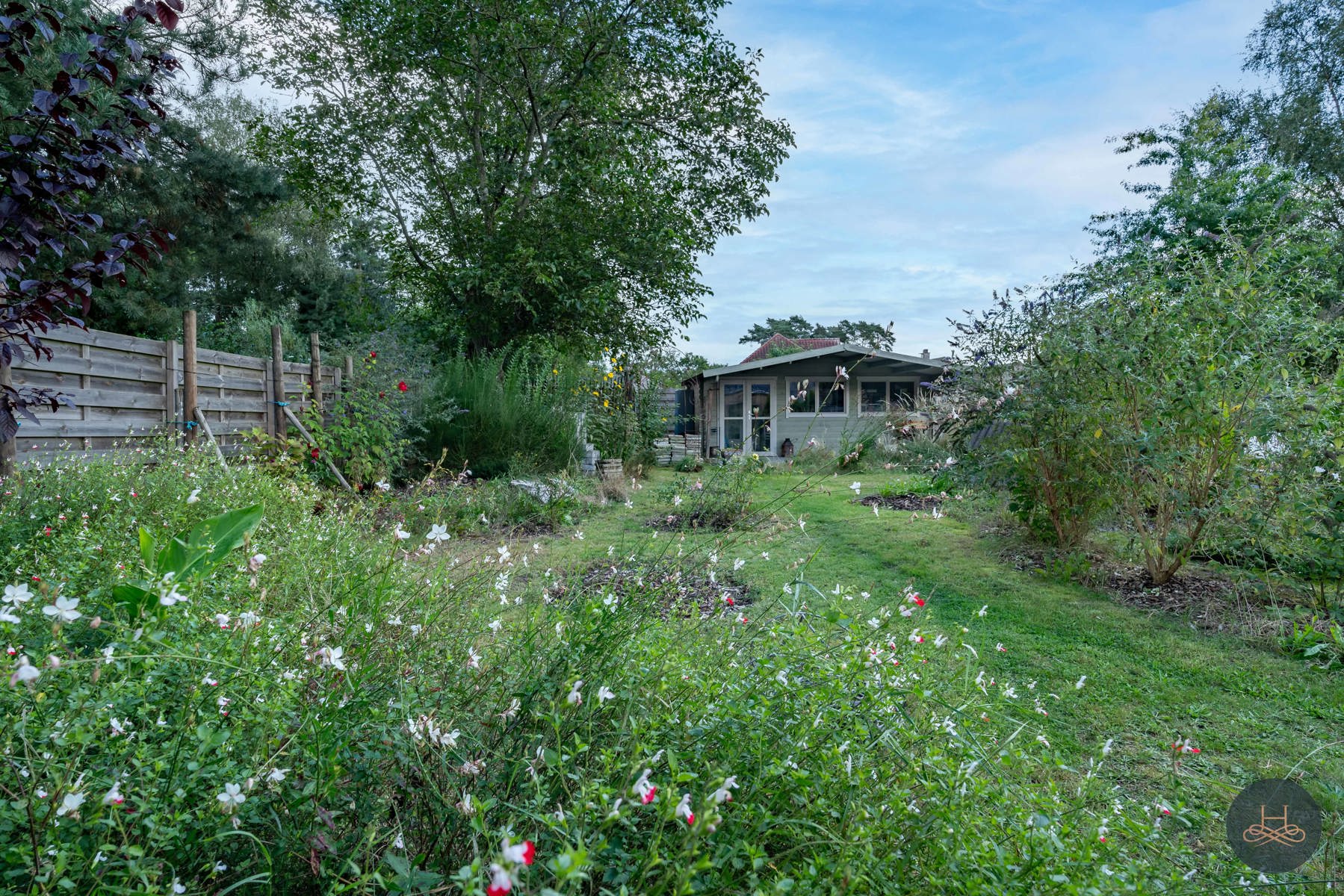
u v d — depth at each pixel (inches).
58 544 111.3
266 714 54.0
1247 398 167.9
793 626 81.0
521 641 73.5
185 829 47.2
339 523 150.5
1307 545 160.6
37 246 122.3
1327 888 62.5
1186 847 61.2
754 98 617.3
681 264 579.5
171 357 263.4
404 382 351.9
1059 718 112.4
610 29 549.3
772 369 719.7
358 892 42.1
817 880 47.3
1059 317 209.9
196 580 76.5
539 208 548.7
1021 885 49.9
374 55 545.3
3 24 114.5
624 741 59.1
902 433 498.9
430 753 55.0
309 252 853.8
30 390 146.3
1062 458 208.1
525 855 32.6
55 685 55.3
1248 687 125.2
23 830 42.8
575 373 499.8
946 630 152.1
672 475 529.3
